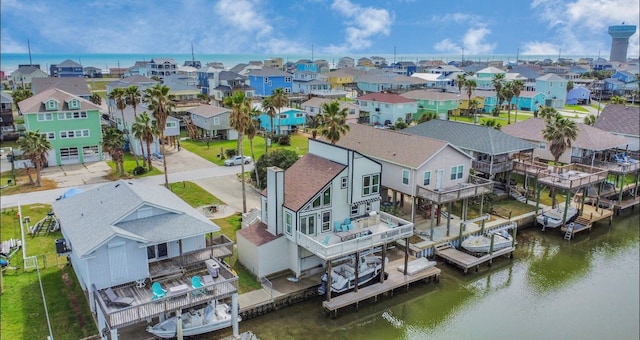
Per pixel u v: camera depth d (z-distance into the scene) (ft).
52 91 206.69
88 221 90.12
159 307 76.69
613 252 132.46
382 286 104.12
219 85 407.23
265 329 91.09
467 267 115.55
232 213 140.46
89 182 171.01
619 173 158.40
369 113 328.49
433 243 123.65
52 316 85.97
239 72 534.37
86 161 203.21
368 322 95.71
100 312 79.00
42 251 112.37
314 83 412.57
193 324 82.99
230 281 83.25
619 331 93.66
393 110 310.45
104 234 81.20
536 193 164.35
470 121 325.62
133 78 358.84
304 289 99.45
